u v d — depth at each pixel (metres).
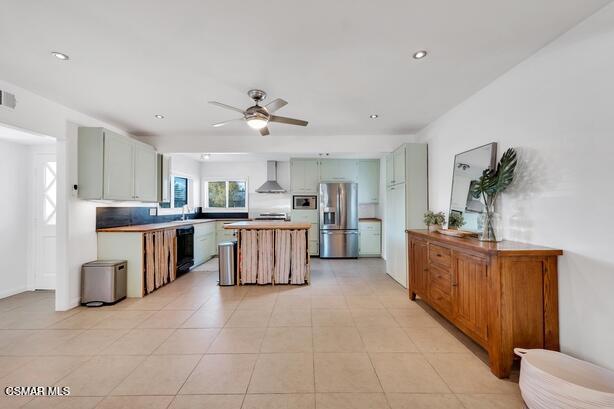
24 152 4.00
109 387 1.89
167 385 1.91
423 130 4.30
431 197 4.02
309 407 1.70
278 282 4.34
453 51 2.13
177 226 4.71
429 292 3.06
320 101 3.16
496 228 2.43
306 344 2.46
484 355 2.28
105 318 3.05
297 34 1.91
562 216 1.93
